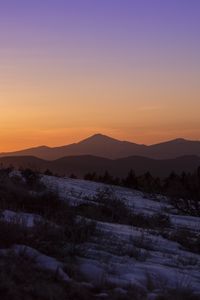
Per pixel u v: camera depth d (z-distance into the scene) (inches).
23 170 949.8
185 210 1169.4
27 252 373.1
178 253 513.0
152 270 395.9
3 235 385.7
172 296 330.6
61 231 443.2
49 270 341.4
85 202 816.9
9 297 279.4
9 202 593.0
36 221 466.0
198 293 353.7
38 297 290.8
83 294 307.7
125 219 732.7
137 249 467.8
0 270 314.3
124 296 317.1
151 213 989.8
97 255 415.8
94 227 510.9
